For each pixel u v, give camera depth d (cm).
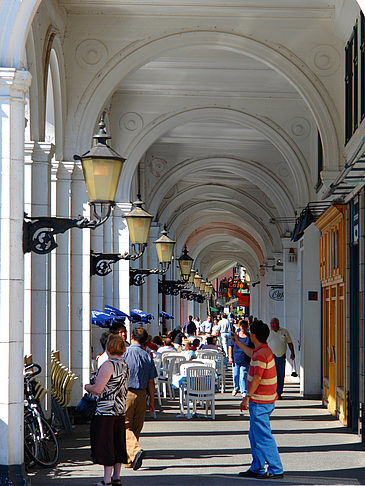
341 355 2117
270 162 3856
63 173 2017
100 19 2086
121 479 1227
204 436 1744
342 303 2112
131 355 1366
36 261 1664
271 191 3859
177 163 3916
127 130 2920
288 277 3531
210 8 2078
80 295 2036
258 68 2692
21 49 1107
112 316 2292
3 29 1096
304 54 2125
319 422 2011
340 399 2047
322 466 1351
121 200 2895
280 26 2119
